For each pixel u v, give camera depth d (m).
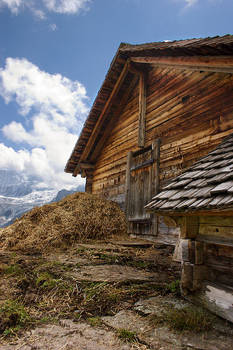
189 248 2.73
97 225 6.62
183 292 2.76
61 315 2.41
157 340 1.92
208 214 2.27
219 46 3.54
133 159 7.39
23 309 2.52
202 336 1.98
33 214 6.82
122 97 8.34
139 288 3.06
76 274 3.47
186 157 5.39
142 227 6.50
